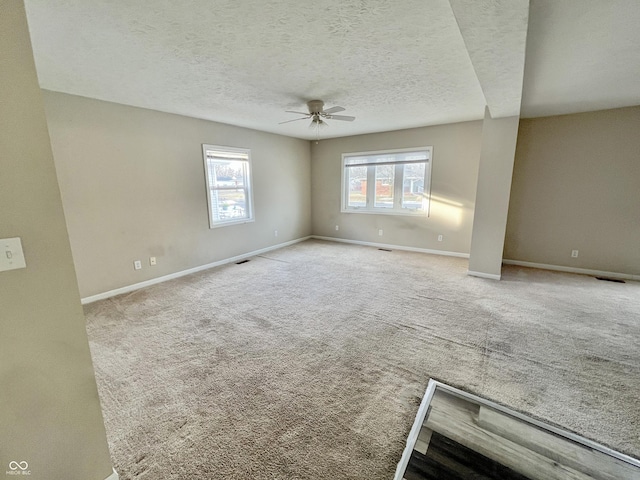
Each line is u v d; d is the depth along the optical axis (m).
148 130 3.65
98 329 2.64
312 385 1.90
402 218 5.61
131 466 1.36
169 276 4.04
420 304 3.15
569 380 1.92
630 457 1.39
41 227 1.01
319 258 5.11
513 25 1.53
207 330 2.62
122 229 3.49
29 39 0.94
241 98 3.26
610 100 3.39
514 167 4.45
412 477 1.29
